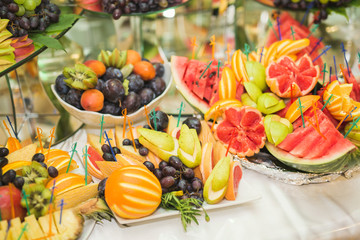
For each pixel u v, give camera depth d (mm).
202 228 1021
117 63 1366
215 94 1353
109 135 1261
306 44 1411
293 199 1124
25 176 1004
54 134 1342
